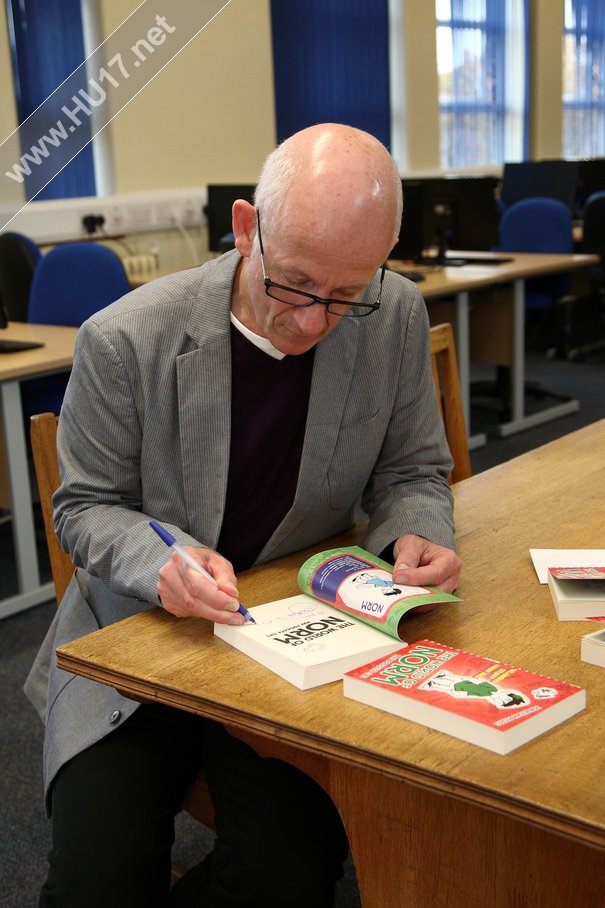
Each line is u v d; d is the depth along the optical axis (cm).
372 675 91
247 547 132
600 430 186
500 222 561
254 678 96
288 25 599
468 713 83
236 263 124
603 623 107
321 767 107
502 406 503
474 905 96
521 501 149
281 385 125
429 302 436
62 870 110
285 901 108
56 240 492
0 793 201
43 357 290
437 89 706
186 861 176
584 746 82
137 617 113
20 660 260
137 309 124
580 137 859
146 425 124
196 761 128
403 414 138
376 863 100
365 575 112
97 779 117
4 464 291
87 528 123
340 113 646
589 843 72
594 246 588
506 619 109
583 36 836
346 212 103
